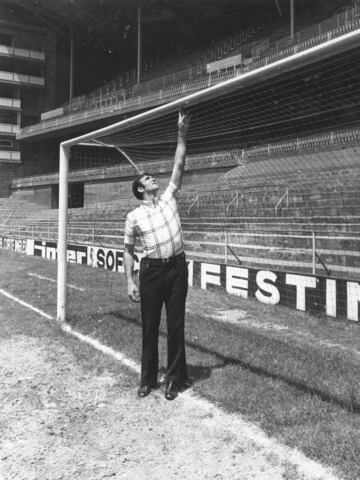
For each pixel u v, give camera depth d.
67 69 57.09
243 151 17.81
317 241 12.32
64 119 46.78
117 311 7.53
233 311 8.37
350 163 14.37
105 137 7.74
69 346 5.57
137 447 3.18
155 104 38.16
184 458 3.03
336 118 7.69
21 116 53.41
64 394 4.13
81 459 3.04
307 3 40.16
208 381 4.24
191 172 21.41
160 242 3.94
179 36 52.72
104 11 48.88
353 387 4.08
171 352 4.07
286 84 5.99
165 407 3.81
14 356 5.27
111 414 3.71
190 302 9.12
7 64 53.31
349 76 5.82
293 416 3.46
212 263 10.60
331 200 14.45
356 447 2.96
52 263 16.67
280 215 15.55
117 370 4.67
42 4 48.56
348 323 7.36
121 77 53.78
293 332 6.88
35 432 3.42
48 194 45.94
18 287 10.58
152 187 4.00
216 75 33.84
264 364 4.77
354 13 27.39
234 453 3.06
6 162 52.09
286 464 2.88
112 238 19.20
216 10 46.12
